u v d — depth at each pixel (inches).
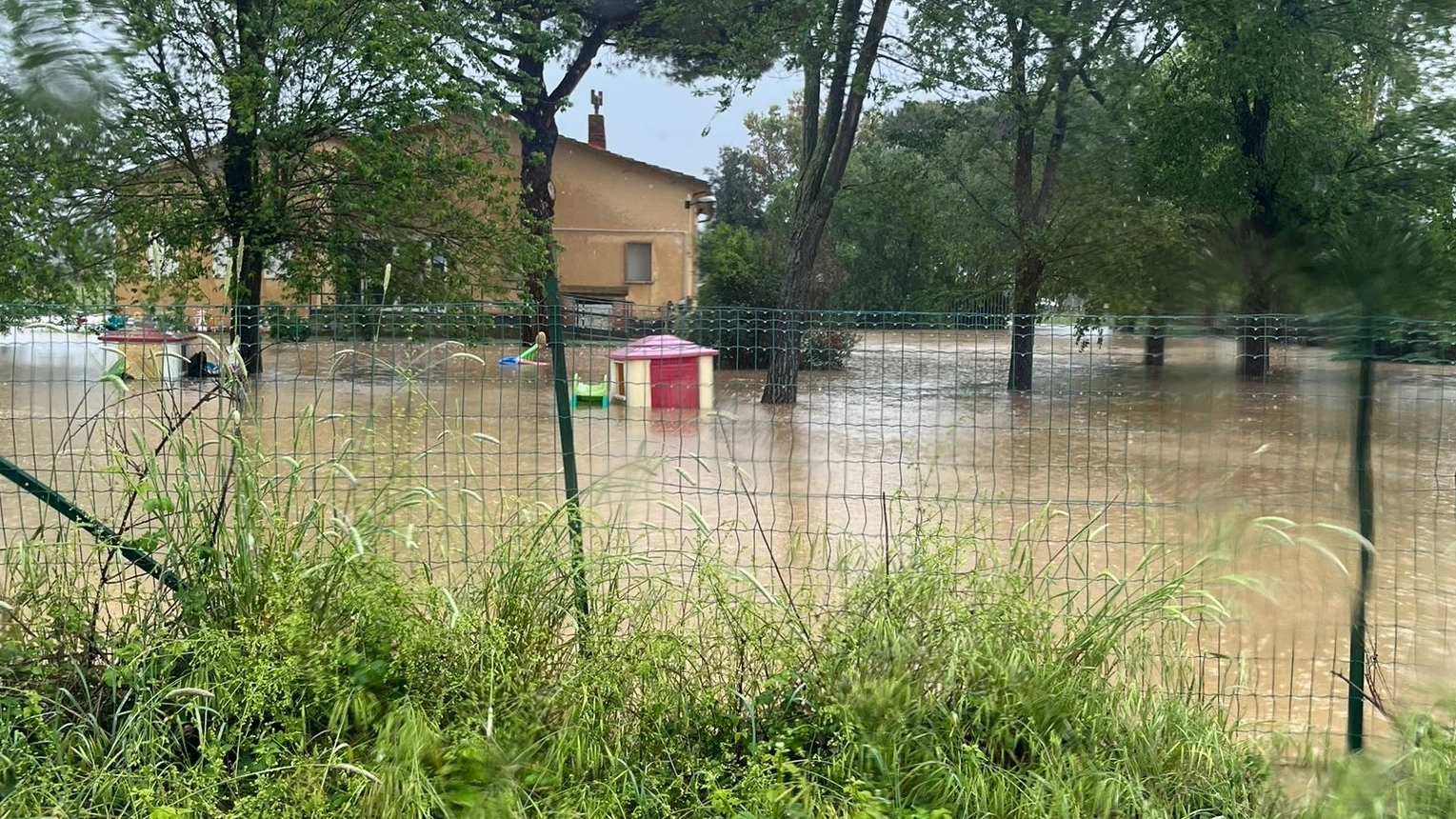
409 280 853.2
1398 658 182.1
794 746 139.0
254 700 130.0
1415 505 227.5
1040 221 944.9
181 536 153.7
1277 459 225.3
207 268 775.1
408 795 122.0
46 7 169.0
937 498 183.6
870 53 888.3
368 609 143.6
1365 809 127.9
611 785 129.3
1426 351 166.7
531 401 234.7
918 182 971.9
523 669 142.9
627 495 190.2
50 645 146.8
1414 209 283.9
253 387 175.8
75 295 662.5
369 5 791.7
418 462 186.1
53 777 127.5
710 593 153.2
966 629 146.9
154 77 703.7
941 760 132.1
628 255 1652.3
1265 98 852.0
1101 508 239.5
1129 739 139.1
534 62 1209.4
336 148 881.5
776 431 291.4
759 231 2266.2
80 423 195.0
